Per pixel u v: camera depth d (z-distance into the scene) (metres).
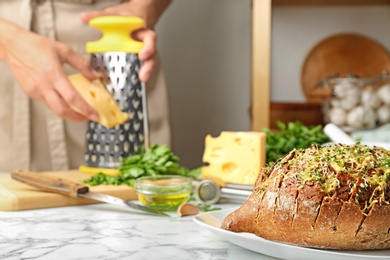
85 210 1.24
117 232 1.10
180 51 2.46
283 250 0.95
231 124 2.49
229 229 1.01
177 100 2.48
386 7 2.43
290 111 2.10
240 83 2.48
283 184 0.98
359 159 0.99
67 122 1.83
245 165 1.35
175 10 2.44
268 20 2.01
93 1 1.86
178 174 1.41
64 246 1.03
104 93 1.54
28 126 1.79
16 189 1.30
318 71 2.45
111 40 1.53
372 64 2.44
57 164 1.82
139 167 1.38
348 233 0.96
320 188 0.96
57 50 1.59
